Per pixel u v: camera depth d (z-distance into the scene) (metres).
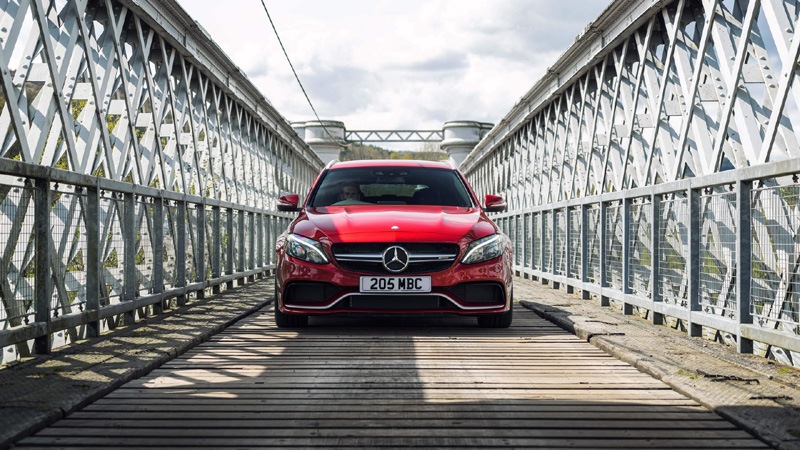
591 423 2.88
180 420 2.92
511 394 3.39
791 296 3.82
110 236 5.32
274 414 3.01
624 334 5.02
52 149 5.75
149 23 7.98
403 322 6.04
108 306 5.16
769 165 3.89
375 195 6.20
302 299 5.34
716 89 6.36
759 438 2.64
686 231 5.20
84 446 2.58
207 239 8.60
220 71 11.46
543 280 10.57
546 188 14.00
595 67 10.04
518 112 16.12
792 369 3.80
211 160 11.07
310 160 26.58
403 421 2.90
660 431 2.76
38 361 3.98
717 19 5.88
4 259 3.80
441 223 5.48
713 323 4.62
